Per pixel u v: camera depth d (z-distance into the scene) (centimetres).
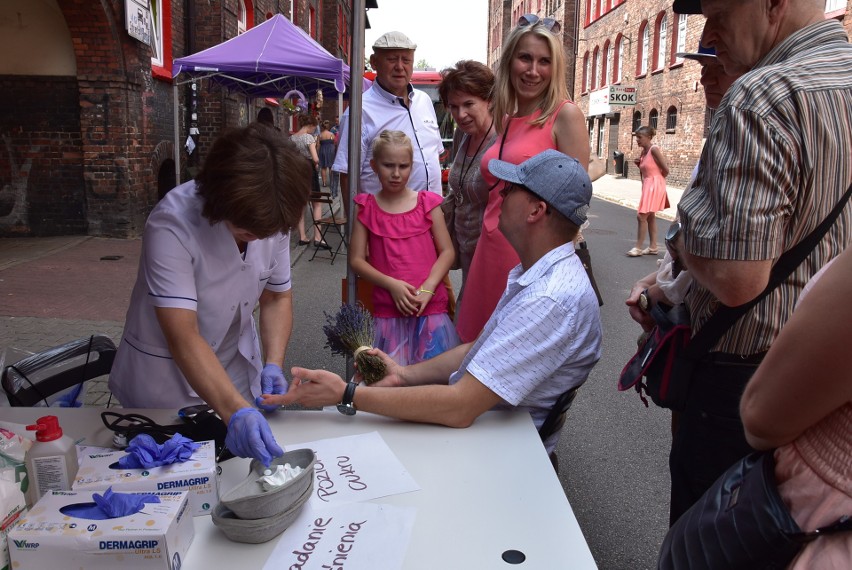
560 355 201
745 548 122
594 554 298
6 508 133
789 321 112
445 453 183
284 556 140
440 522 151
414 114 412
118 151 976
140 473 150
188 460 155
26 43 938
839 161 158
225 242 199
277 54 876
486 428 199
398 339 338
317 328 632
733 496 130
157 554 126
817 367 105
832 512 112
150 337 213
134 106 992
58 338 545
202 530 148
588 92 3525
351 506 157
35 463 146
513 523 151
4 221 977
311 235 1205
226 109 1295
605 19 3192
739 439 185
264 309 242
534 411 215
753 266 160
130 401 220
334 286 813
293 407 255
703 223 166
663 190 1029
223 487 166
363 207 331
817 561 113
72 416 204
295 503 149
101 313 621
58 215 988
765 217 157
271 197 169
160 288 190
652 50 2573
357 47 311
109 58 946
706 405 188
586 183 210
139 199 1021
